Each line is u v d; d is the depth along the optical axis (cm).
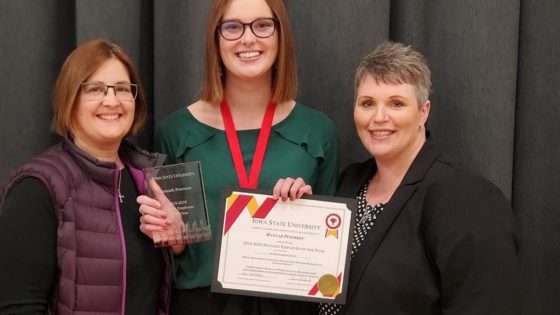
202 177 167
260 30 167
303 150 172
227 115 175
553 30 200
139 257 153
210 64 172
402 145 153
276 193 157
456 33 193
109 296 146
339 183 177
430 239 144
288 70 173
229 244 158
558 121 201
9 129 199
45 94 202
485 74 190
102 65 150
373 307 145
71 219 143
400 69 150
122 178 160
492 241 139
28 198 142
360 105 156
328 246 156
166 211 156
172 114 182
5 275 141
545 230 206
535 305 208
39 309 142
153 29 207
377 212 156
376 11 194
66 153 151
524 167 207
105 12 192
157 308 164
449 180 148
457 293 140
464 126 194
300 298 156
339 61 198
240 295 164
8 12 196
